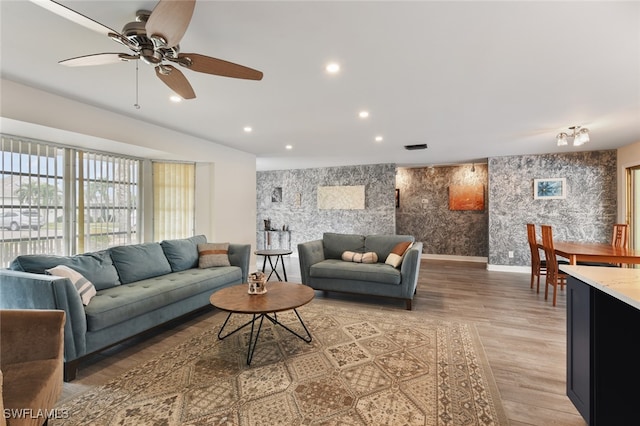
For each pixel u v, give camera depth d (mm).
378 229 7441
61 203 3752
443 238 7766
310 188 8148
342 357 2521
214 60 1827
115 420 1770
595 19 1749
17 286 2289
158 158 4809
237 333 3020
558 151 5684
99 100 3170
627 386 1526
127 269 3273
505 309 3754
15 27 1875
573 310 1776
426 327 3166
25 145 3395
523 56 2186
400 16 1736
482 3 1622
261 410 1856
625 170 5215
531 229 4758
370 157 6516
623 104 3141
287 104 3232
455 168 7656
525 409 1873
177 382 2162
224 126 4133
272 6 1646
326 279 4227
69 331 2191
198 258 4172
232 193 5562
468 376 2234
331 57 2223
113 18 1774
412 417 1798
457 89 2795
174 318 3119
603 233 5555
